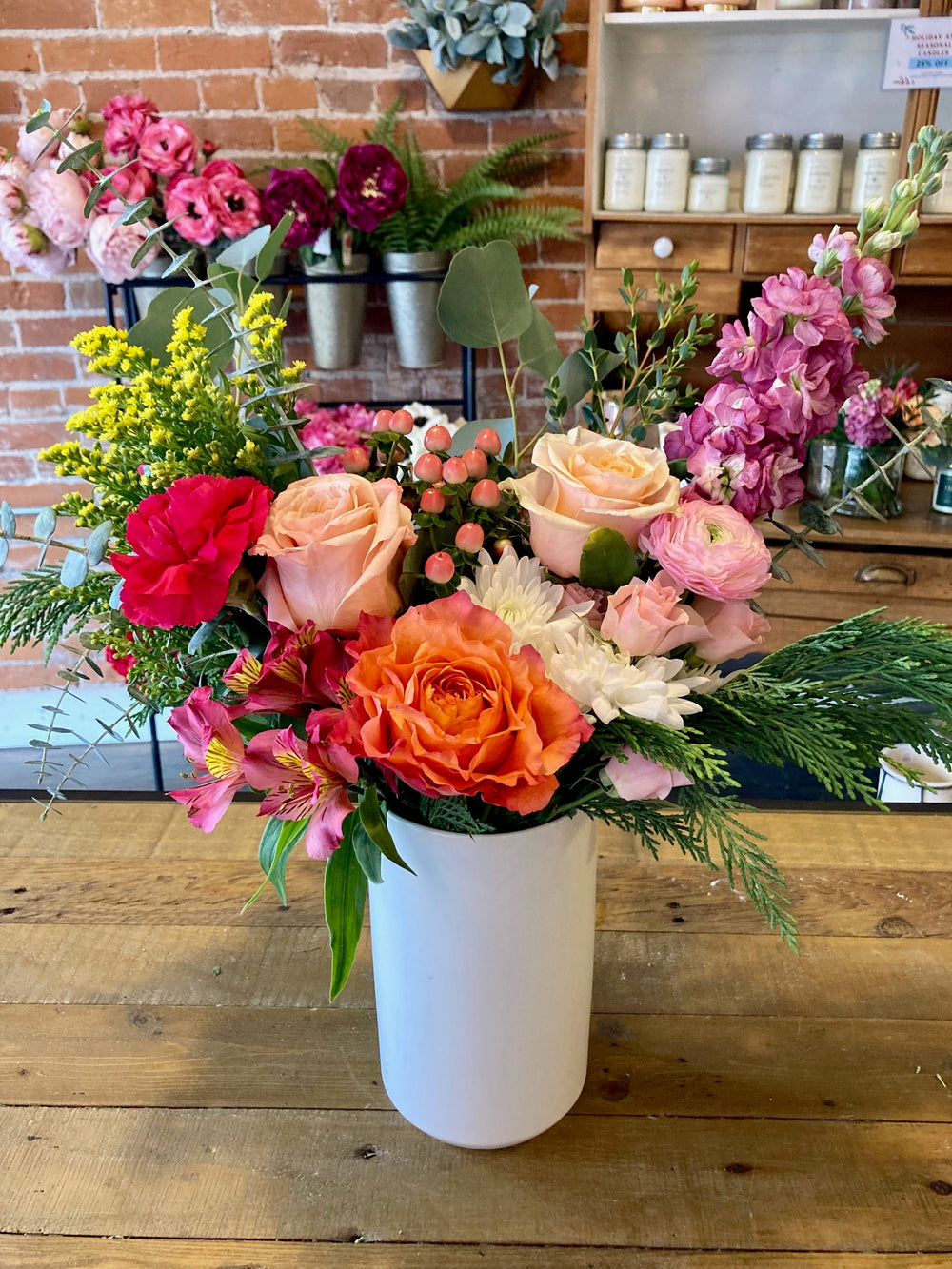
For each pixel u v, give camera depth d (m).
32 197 2.15
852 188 2.21
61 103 2.34
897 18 1.96
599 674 0.58
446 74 2.21
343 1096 0.77
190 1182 0.71
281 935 0.93
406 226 2.21
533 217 2.23
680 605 0.63
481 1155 0.73
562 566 0.64
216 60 2.31
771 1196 0.69
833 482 2.16
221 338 0.77
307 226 2.09
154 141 2.08
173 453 0.63
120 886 0.99
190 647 0.61
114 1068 0.80
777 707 0.66
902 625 0.67
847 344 0.64
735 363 0.65
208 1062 0.80
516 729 0.53
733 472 0.65
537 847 0.65
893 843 1.04
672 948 0.92
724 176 2.12
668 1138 0.74
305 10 2.27
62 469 0.63
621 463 0.63
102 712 2.56
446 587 0.63
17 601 0.67
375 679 0.55
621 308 2.20
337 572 0.57
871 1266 0.65
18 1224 0.68
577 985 0.72
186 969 0.89
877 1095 0.77
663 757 0.59
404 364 2.35
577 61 2.28
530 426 2.56
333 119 2.36
